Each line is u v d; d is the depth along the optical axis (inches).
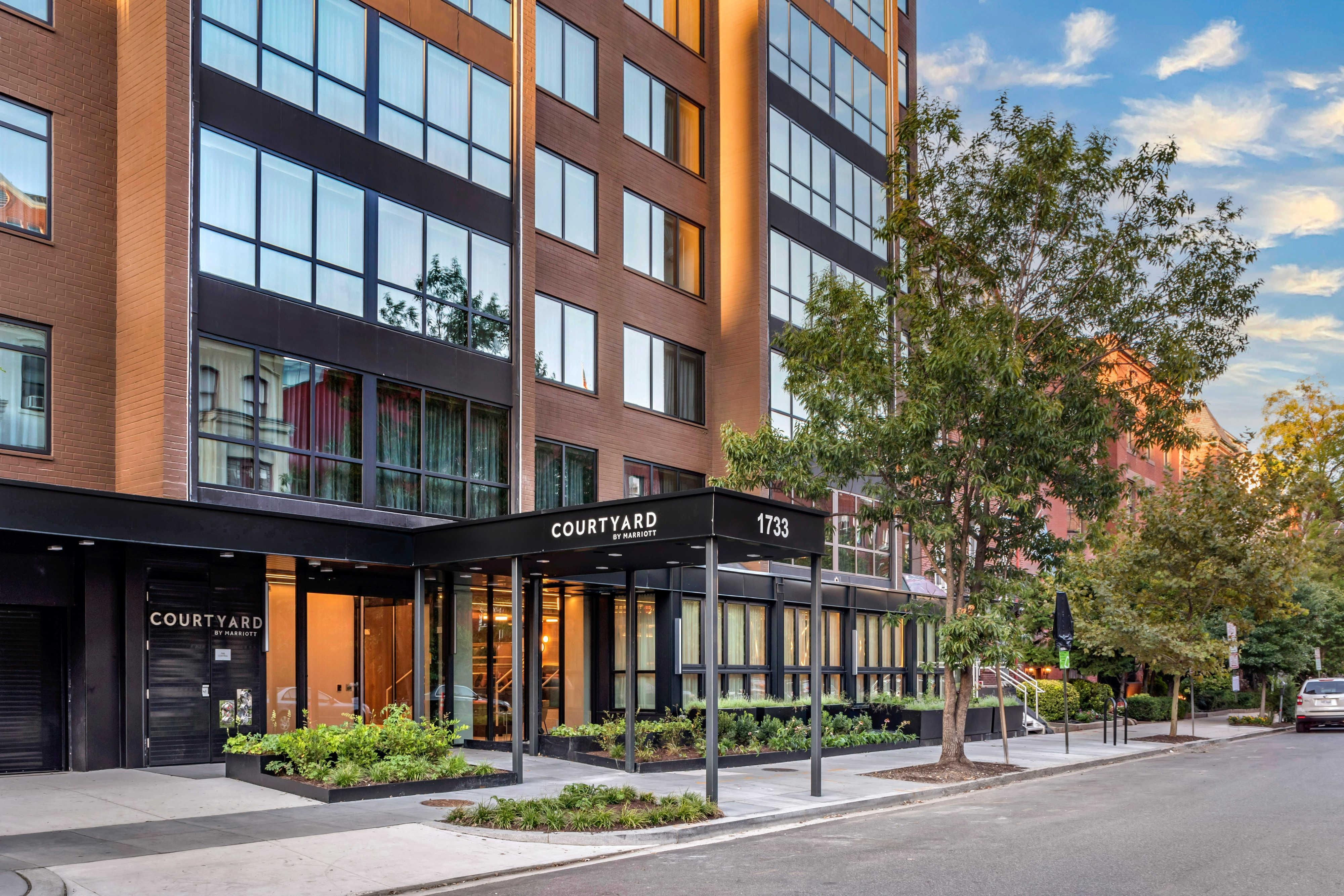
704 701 927.7
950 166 840.9
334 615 812.0
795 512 625.6
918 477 800.9
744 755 815.7
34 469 653.9
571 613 1000.9
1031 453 784.3
